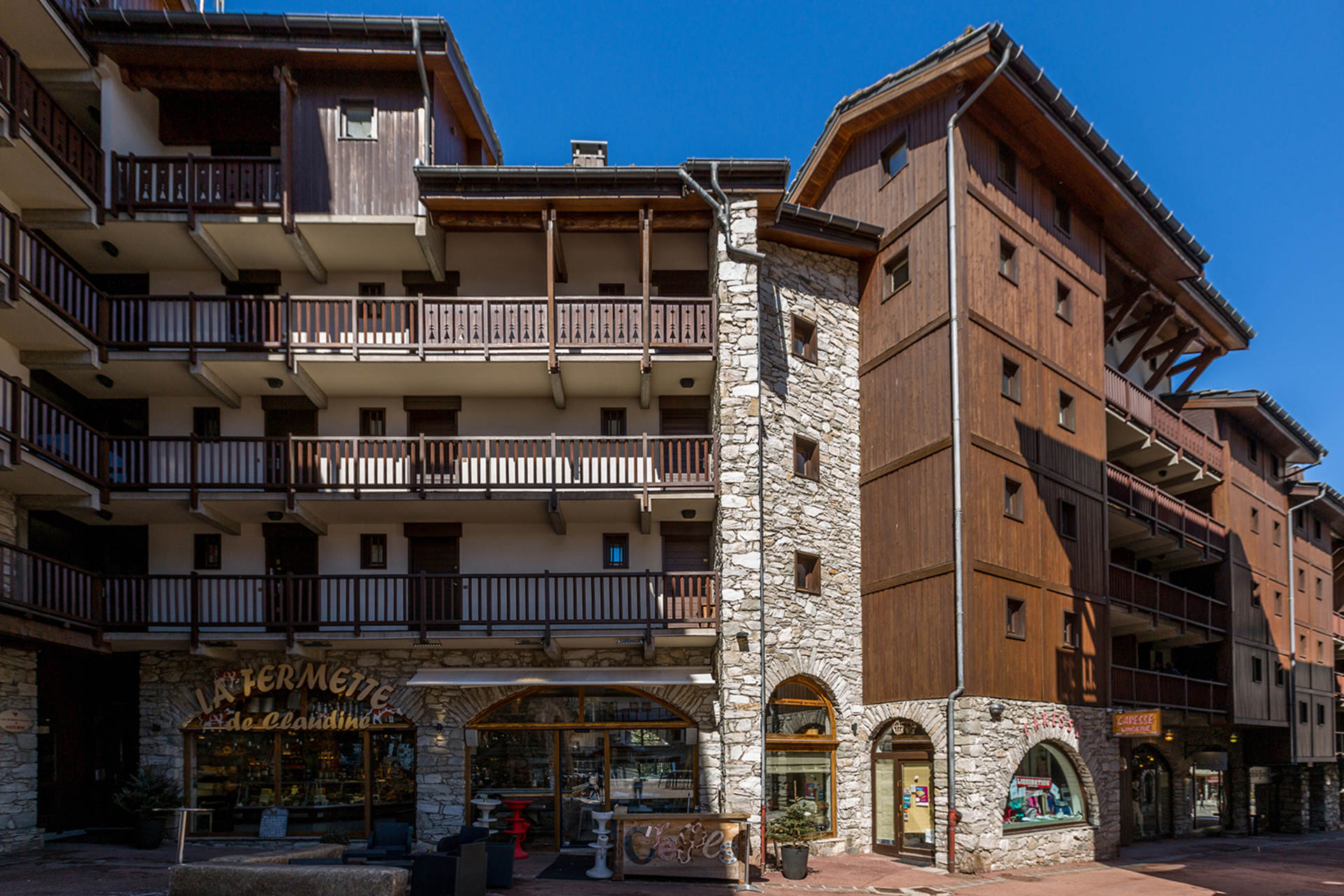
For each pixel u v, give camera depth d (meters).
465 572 19.20
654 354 17.92
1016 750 17.77
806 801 18.30
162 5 20.67
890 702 18.80
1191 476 27.98
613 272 19.69
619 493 17.83
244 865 11.23
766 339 18.86
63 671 18.39
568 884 14.30
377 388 19.11
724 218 17.78
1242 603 28.30
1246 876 17.81
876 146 21.25
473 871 11.94
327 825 18.28
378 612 18.42
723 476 17.48
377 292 19.41
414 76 18.39
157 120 18.67
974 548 17.59
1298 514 34.38
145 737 18.25
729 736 16.69
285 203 17.38
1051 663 19.16
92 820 18.95
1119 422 23.86
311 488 17.77
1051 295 21.05
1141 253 24.20
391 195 18.05
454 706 18.41
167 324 17.83
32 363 17.03
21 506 16.91
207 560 19.08
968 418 17.94
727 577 17.20
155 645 17.88
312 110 18.22
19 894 12.07
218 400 19.12
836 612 19.34
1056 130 19.92
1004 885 15.55
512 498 17.81
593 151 20.36
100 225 17.03
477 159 22.41
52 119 15.52
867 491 20.25
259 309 18.09
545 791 18.27
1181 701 24.17
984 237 19.09
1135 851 21.86
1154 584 23.84
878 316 20.50
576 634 17.72
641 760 18.44
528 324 18.22
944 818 17.22
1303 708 31.81
